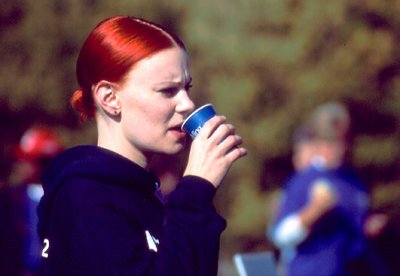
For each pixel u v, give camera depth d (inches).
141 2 1465.3
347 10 1368.1
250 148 1411.2
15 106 1398.9
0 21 1418.6
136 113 221.6
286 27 1416.1
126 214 214.8
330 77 1358.3
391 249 559.5
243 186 1414.9
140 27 223.6
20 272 548.7
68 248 212.4
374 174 1332.4
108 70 222.2
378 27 1363.2
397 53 1353.3
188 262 206.1
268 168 1411.2
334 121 579.8
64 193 216.2
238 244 1403.8
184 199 214.1
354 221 562.9
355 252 559.8
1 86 1403.8
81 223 210.5
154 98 220.8
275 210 632.4
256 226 1392.7
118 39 222.2
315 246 564.4
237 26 1457.9
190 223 210.7
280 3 1412.4
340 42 1366.9
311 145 582.2
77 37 1425.9
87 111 230.5
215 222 212.8
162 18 1485.0
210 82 1457.9
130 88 221.6
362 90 1347.2
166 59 221.5
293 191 576.7
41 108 1405.0
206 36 1473.9
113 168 217.9
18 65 1409.9
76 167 217.8
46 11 1418.6
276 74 1403.8
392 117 1344.7
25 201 554.9
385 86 1349.7
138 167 220.8
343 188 565.9
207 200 215.5
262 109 1409.9
